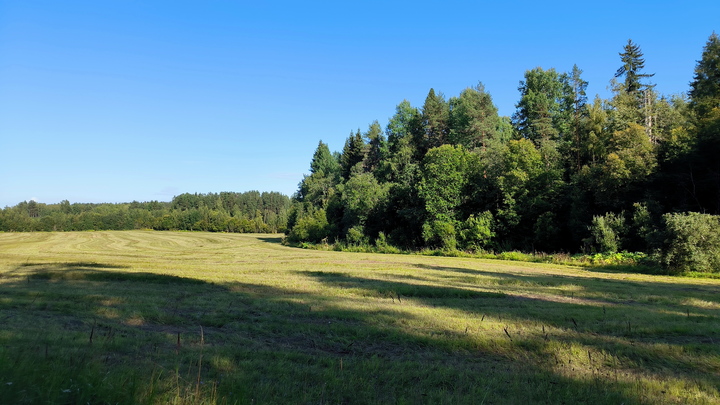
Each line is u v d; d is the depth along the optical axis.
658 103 43.22
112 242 70.06
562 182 40.22
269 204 179.38
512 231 42.03
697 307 12.77
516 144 42.28
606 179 33.56
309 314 10.57
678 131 32.88
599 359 7.38
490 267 26.81
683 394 5.90
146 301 12.18
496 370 6.72
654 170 32.78
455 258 37.06
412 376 6.28
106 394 4.75
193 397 4.96
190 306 11.60
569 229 37.62
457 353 7.63
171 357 6.77
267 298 12.82
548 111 56.78
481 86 66.25
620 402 5.56
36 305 11.34
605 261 28.38
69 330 8.66
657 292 15.73
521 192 41.69
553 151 44.22
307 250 52.47
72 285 15.46
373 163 82.44
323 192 82.06
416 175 51.06
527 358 7.41
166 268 22.89
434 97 71.44
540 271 24.52
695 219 24.16
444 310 11.35
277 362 6.75
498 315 10.73
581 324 9.83
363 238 53.84
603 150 38.28
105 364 6.16
